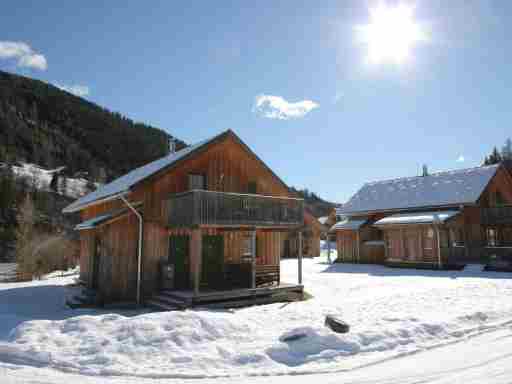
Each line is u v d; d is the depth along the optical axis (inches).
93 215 784.9
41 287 716.0
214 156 628.4
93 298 533.6
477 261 903.7
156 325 297.1
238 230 606.9
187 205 517.7
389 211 1133.1
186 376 226.4
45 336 288.4
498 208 972.6
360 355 272.1
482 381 209.9
